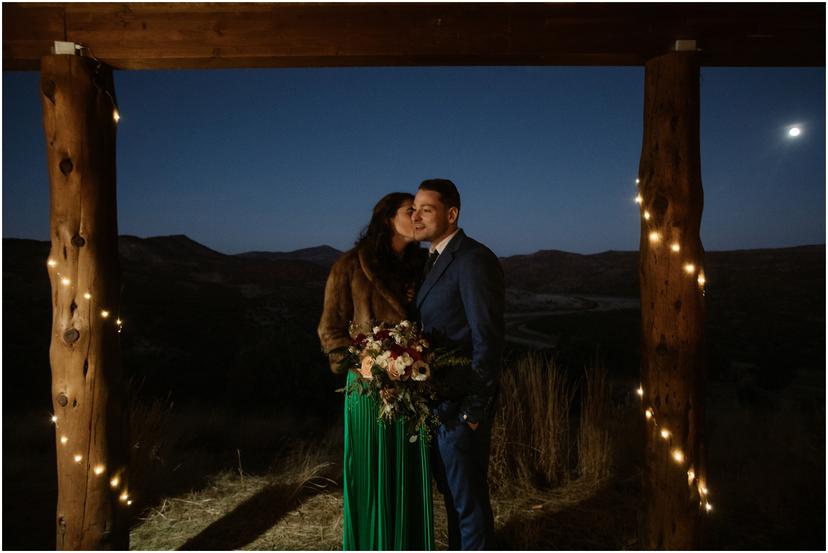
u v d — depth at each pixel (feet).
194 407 23.54
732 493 12.39
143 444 11.87
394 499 8.63
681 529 9.18
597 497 12.35
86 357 8.94
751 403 26.78
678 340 9.22
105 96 9.38
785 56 9.68
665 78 9.39
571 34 9.53
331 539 10.57
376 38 9.59
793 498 11.53
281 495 12.53
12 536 10.74
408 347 7.83
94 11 9.34
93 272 9.02
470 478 8.27
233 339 58.08
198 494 12.62
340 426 17.65
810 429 15.20
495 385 8.13
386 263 8.99
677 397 9.21
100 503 8.98
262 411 23.27
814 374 42.11
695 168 9.34
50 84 8.97
